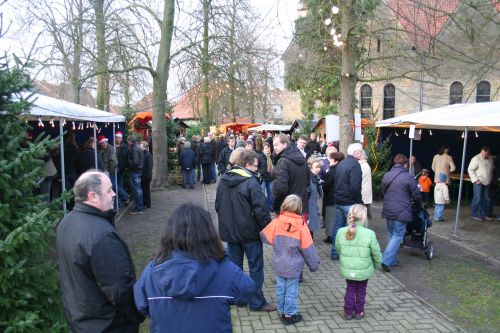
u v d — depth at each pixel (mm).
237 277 2209
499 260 7086
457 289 5777
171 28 14375
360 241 4656
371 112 17453
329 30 11773
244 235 4727
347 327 4602
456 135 14289
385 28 10148
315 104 31562
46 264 3568
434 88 32062
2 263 3260
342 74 12281
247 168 4871
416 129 12508
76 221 2566
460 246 7953
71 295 2523
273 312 4945
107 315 2545
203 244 2158
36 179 3674
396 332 4500
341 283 5918
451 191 13711
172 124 18531
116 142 11367
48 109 5883
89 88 15102
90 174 2689
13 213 3484
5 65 3705
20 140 3674
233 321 4715
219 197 4852
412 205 6855
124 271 2510
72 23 12312
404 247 7750
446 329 4598
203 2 13984
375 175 12555
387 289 5773
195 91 16484
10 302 3225
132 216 10367
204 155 16094
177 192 14344
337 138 13641
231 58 14344
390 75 14266
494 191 10445
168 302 2107
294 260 4539
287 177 5668
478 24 6801
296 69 14484
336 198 6621
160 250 2215
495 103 10461
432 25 7148
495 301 5375
